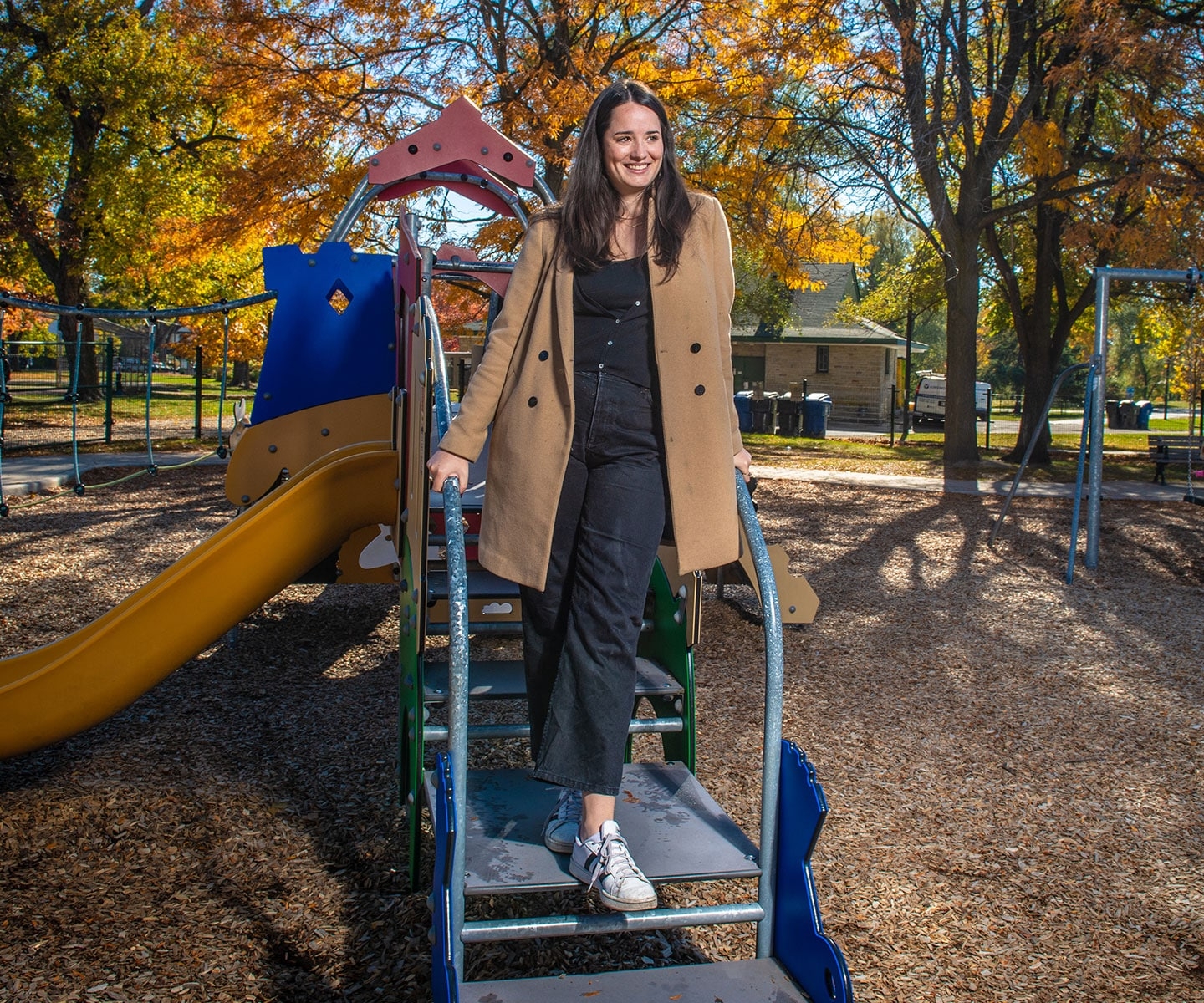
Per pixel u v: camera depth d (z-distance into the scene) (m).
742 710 4.57
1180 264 12.61
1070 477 15.39
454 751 1.93
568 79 10.37
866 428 29.50
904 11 12.88
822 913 2.91
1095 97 15.05
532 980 2.01
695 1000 1.96
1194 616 6.66
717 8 11.27
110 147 20.59
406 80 10.86
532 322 2.08
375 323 5.10
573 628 2.02
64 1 19.53
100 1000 2.38
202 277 22.95
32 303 7.19
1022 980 2.63
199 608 3.51
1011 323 25.53
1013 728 4.47
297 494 3.62
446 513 2.03
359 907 2.82
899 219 16.66
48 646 3.58
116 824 3.29
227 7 10.53
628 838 2.19
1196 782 3.92
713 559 2.06
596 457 2.04
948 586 7.43
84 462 13.41
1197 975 2.67
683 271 2.04
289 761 3.83
